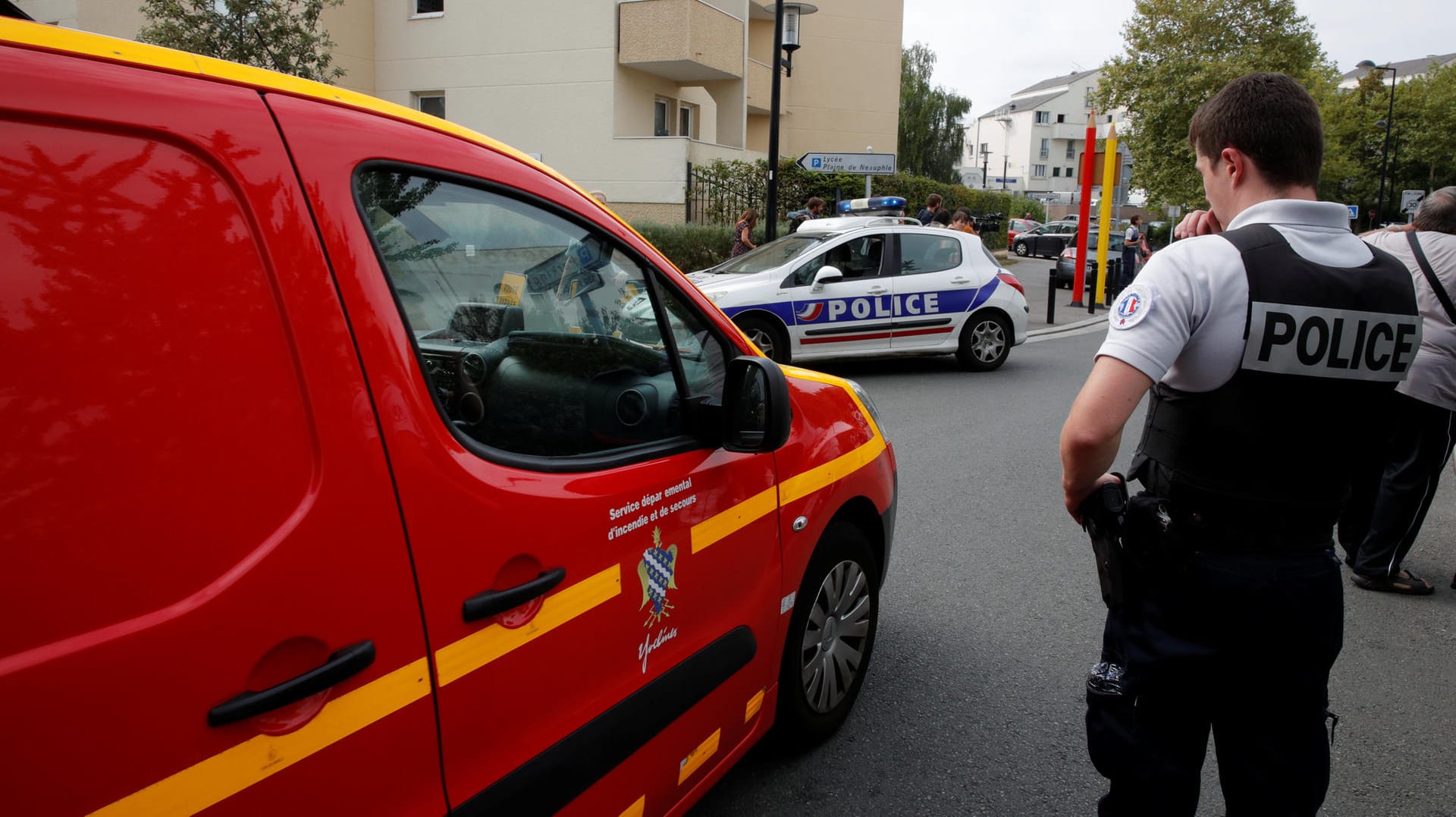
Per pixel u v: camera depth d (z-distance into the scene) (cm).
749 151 2225
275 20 1171
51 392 107
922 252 992
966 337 1013
